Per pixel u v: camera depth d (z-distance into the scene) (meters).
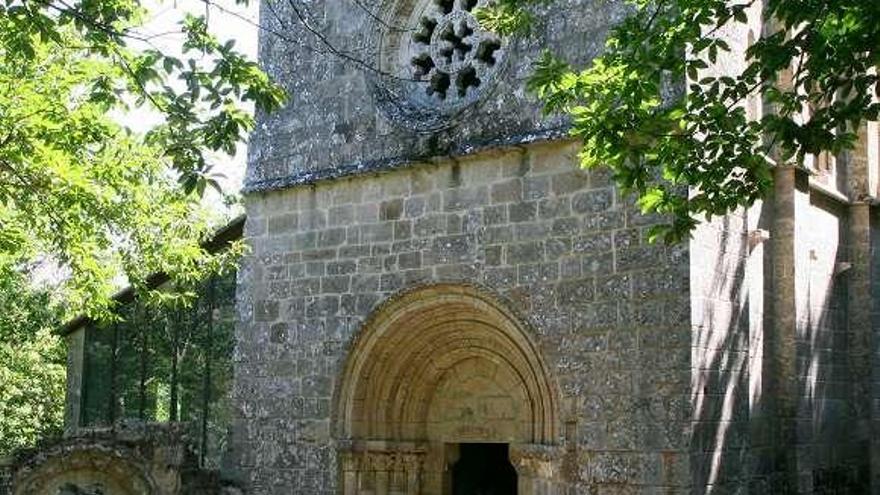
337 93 18.09
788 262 15.88
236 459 18.19
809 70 10.23
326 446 17.09
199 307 21.45
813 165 17.33
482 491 17.70
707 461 13.88
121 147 17.25
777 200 16.05
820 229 17.19
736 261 14.92
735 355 14.70
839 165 18.17
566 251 15.02
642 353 14.13
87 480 17.47
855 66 10.02
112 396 22.05
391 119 17.22
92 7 10.64
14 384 29.52
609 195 14.73
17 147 15.02
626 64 10.95
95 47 11.42
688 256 13.95
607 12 15.20
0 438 29.33
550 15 15.75
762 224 15.72
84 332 22.56
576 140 15.11
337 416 17.08
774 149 15.84
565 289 14.95
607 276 14.59
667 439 13.74
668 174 11.25
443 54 17.44
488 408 16.48
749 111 15.74
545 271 15.19
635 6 14.88
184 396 21.27
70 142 15.73
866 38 9.70
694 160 11.02
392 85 17.70
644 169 11.11
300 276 18.02
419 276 16.53
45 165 15.32
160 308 21.78
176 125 10.88
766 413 15.36
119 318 19.47
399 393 17.14
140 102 11.82
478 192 16.06
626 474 14.01
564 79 11.62
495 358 16.19
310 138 18.31
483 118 16.17
